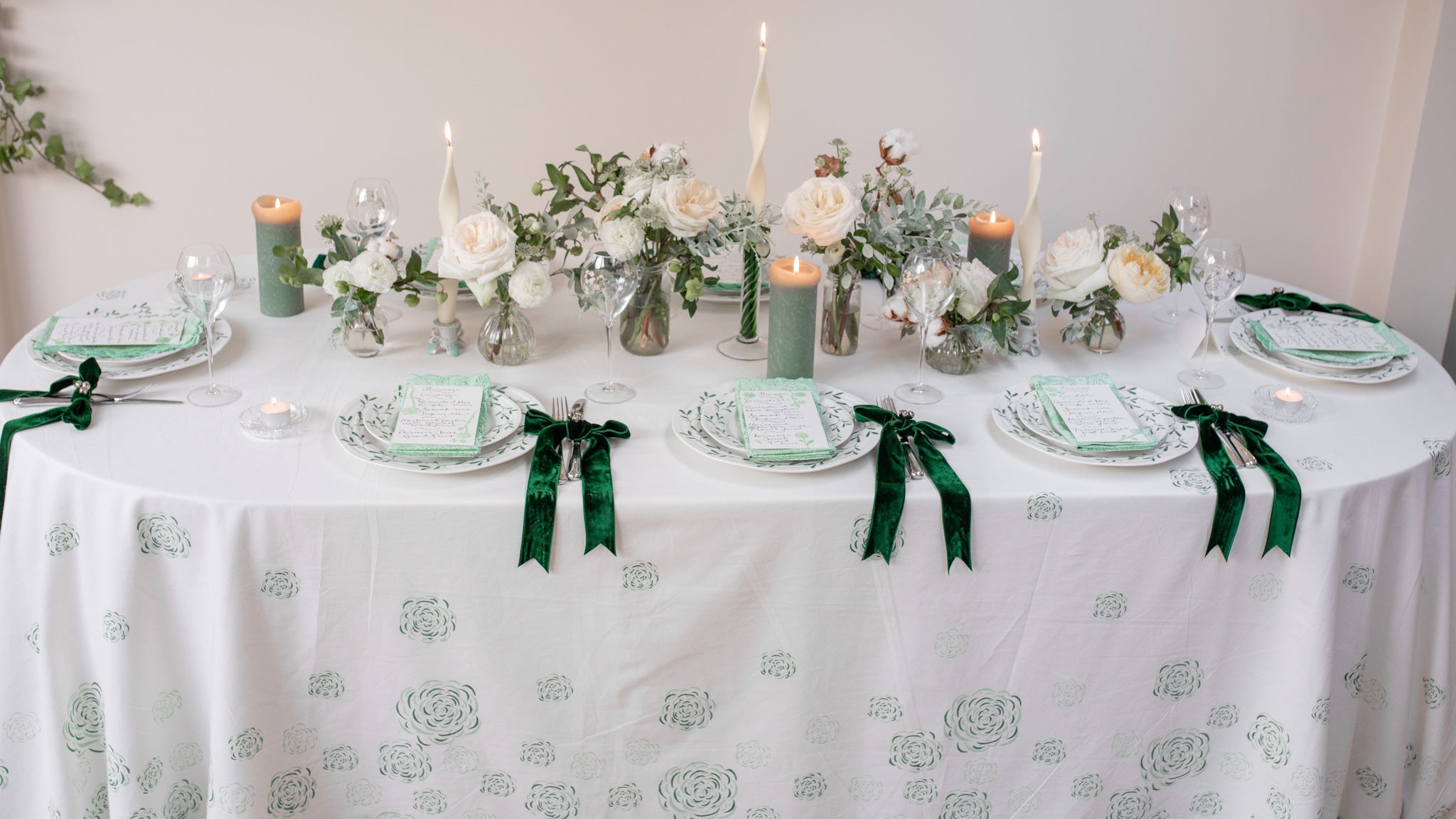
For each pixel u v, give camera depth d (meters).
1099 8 3.39
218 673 1.42
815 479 1.48
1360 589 1.54
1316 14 3.42
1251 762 1.60
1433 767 1.71
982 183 3.56
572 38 3.31
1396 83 3.46
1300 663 1.51
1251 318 2.00
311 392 1.68
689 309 1.82
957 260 1.82
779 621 1.49
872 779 1.60
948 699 1.55
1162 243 1.90
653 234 1.77
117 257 3.41
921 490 1.45
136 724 1.46
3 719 1.54
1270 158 3.58
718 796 1.59
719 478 1.47
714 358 1.87
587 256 1.79
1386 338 1.92
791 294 1.67
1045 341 1.97
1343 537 1.49
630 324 1.85
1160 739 1.60
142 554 1.40
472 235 1.71
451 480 1.45
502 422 1.57
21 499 1.48
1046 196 3.59
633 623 1.48
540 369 1.80
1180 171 3.58
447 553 1.42
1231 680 1.57
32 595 1.51
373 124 3.35
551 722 1.53
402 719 1.51
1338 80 3.49
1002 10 3.37
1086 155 3.54
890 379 1.81
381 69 3.30
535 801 1.58
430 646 1.47
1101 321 1.90
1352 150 3.57
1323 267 3.71
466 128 3.38
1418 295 3.56
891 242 1.81
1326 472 1.50
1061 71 3.45
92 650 1.49
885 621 1.50
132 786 1.48
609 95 3.38
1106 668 1.55
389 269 1.72
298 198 3.40
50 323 1.83
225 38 3.22
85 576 1.45
